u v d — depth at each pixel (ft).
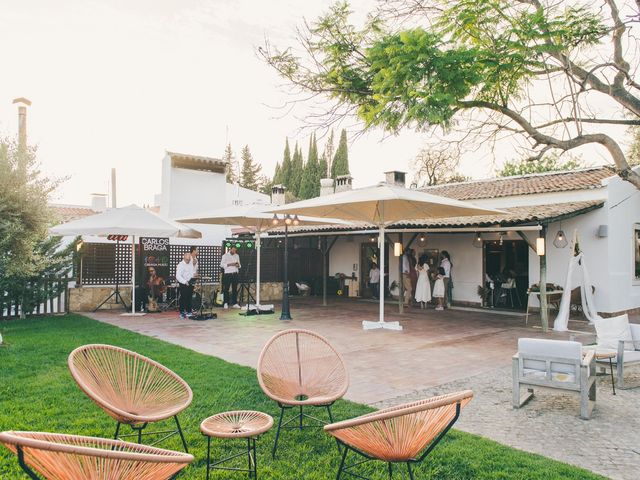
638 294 49.80
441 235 58.65
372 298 64.39
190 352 27.14
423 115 19.08
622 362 21.18
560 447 14.38
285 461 12.90
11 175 29.96
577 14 18.80
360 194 34.45
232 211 44.55
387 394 19.76
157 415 12.19
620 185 46.98
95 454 7.38
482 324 41.09
